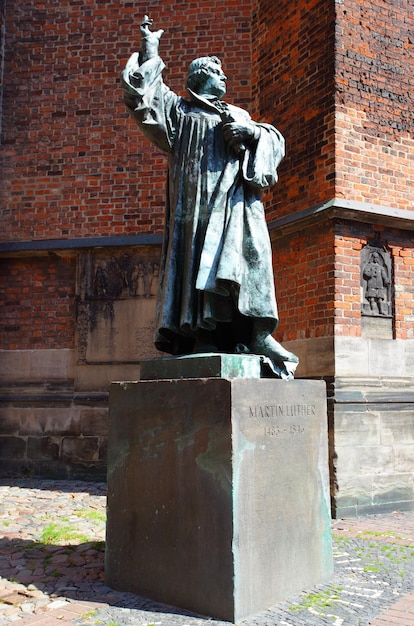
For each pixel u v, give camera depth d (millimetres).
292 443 3980
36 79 9859
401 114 7836
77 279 9492
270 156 4141
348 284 7211
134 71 4113
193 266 4043
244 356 3926
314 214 7289
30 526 5934
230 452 3576
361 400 7059
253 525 3648
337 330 7078
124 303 9328
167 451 3887
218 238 3984
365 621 3482
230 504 3549
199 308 4020
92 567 4555
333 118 7395
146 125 4203
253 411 3730
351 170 7387
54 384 9414
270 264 4133
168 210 4445
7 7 9953
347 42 7590
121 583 4062
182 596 3723
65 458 9156
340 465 6875
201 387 3746
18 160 9781
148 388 4031
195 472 3729
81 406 9219
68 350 9453
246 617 3535
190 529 3721
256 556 3645
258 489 3703
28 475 9234
